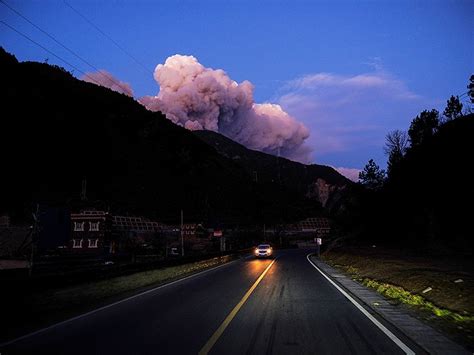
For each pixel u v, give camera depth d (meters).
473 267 17.25
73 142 120.50
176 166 148.75
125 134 154.38
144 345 7.02
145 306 11.62
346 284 16.92
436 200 35.56
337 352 6.45
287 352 6.47
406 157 47.81
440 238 33.31
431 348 6.48
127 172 128.12
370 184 57.84
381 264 21.84
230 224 99.00
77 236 56.12
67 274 14.58
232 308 10.94
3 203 70.56
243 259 43.09
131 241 60.00
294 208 155.12
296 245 93.38
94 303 12.45
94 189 108.81
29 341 7.47
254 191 156.12
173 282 19.16
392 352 6.41
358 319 9.27
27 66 149.50
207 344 7.02
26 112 112.44
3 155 92.88
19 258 33.19
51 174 102.81
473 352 6.23
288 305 11.41
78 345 7.12
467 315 8.77
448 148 35.44
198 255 34.16
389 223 48.62
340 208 75.19
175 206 111.81
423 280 13.55
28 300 11.79
